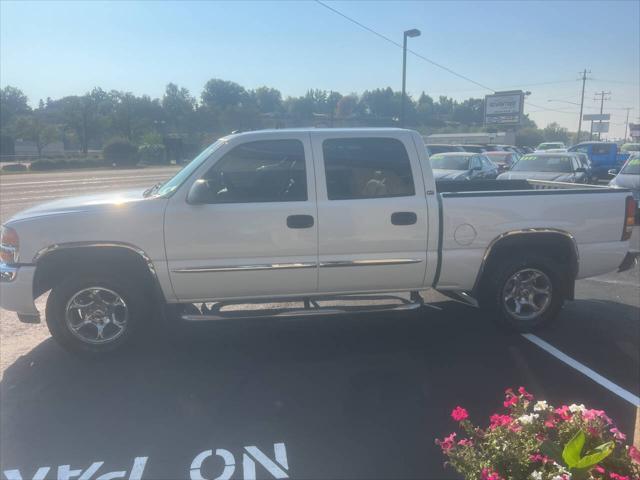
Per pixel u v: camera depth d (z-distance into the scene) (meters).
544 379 4.89
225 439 3.96
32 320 5.33
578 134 75.88
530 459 2.21
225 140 5.49
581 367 5.14
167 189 5.52
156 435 4.02
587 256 5.92
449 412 4.32
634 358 5.36
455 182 7.45
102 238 5.16
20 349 5.75
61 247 5.14
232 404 4.48
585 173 15.61
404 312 6.85
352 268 5.48
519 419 2.42
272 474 3.55
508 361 5.30
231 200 5.32
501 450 2.30
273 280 5.42
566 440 2.33
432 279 5.67
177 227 5.23
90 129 76.25
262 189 5.38
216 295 5.43
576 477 2.09
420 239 5.54
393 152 5.54
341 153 5.47
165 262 5.27
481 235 5.65
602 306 7.11
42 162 45.53
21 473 3.59
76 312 5.32
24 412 4.38
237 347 5.73
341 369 5.15
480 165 16.92
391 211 5.45
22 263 5.16
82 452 3.81
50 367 5.26
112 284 5.27
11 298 5.18
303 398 4.57
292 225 5.33
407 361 5.31
